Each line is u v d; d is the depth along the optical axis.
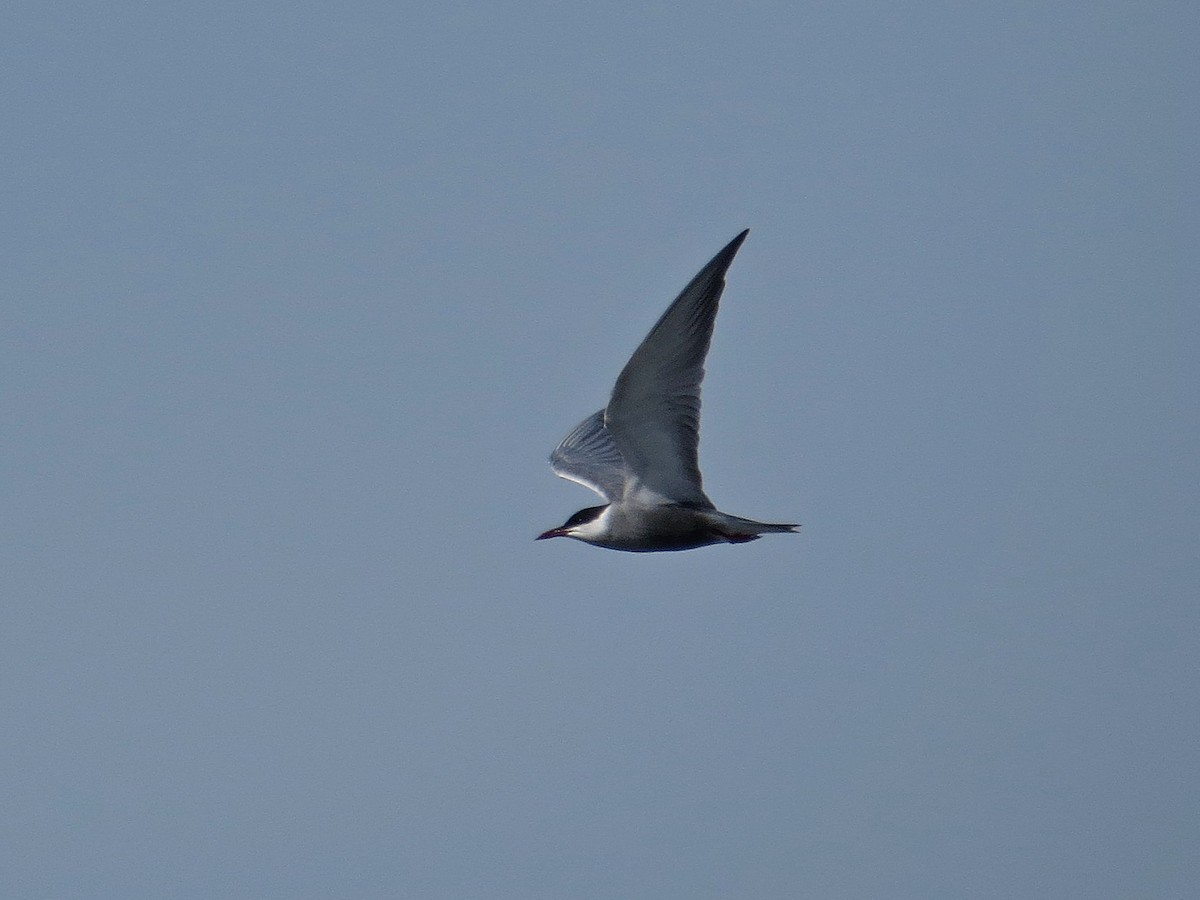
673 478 20.31
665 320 18.98
